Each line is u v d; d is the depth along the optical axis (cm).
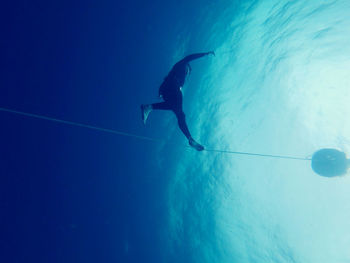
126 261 931
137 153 1015
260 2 921
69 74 813
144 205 1055
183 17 931
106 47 852
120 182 991
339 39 919
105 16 826
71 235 866
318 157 654
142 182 1049
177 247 1063
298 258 1012
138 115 978
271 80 1037
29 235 794
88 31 812
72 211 880
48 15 744
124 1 834
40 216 820
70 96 830
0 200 754
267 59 1019
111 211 962
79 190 902
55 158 852
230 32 984
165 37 934
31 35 728
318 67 980
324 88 999
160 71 979
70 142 870
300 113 1052
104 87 883
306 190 1053
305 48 971
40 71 765
